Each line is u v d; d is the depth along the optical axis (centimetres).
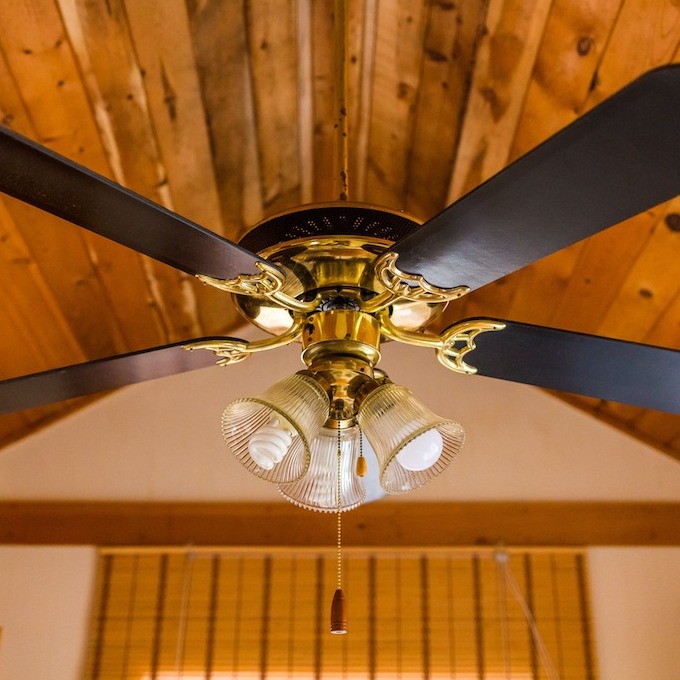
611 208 93
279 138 245
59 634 259
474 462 284
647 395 144
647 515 274
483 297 280
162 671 254
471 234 102
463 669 253
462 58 205
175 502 279
